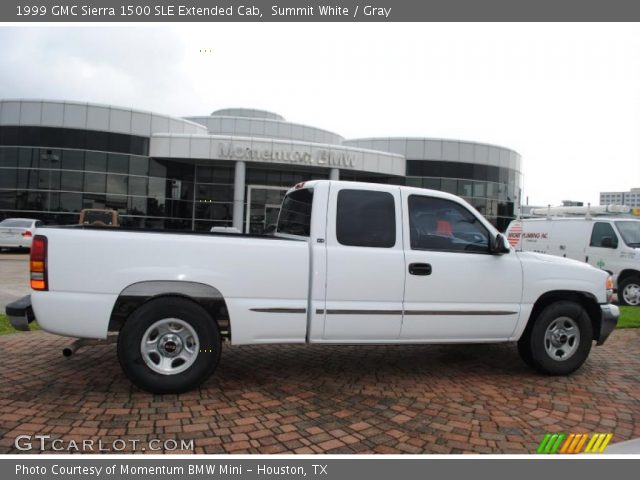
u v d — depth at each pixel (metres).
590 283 5.36
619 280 10.95
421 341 4.82
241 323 4.34
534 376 5.31
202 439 3.51
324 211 4.63
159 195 25.67
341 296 4.56
